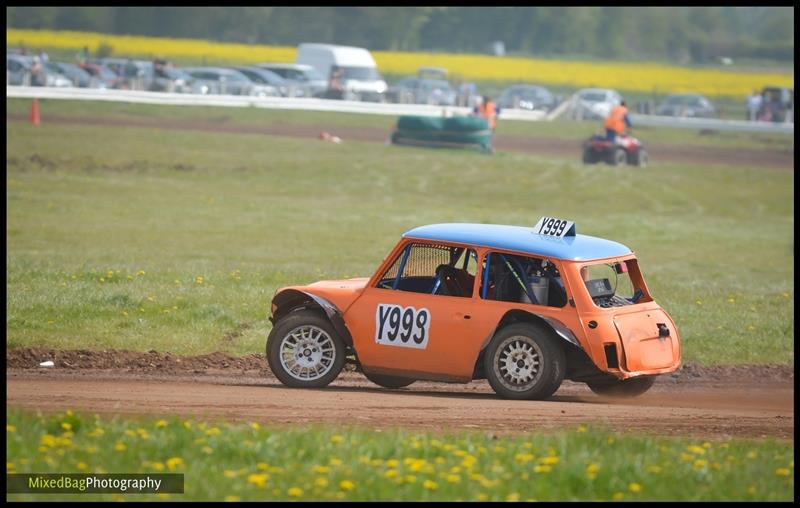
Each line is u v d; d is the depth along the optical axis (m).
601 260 42.06
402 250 43.19
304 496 24.16
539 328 40.97
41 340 50.12
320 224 114.88
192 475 25.62
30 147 152.38
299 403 39.00
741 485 26.44
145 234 102.81
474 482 25.69
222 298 61.53
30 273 66.94
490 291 41.81
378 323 42.69
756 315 64.75
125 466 26.36
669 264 98.06
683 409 41.78
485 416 37.44
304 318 43.53
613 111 169.88
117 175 140.88
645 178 159.62
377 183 147.12
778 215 140.88
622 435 33.53
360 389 45.09
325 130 196.62
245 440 28.72
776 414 41.69
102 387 41.88
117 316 55.59
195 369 48.38
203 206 123.88
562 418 37.53
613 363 40.75
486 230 43.25
